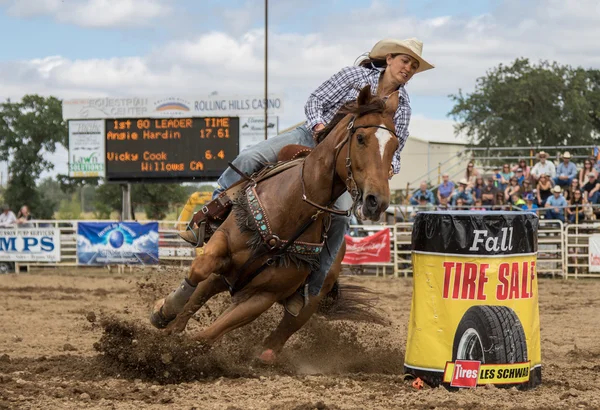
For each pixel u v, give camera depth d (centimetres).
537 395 721
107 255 2502
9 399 682
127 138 2997
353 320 988
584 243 2227
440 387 734
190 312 814
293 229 739
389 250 2319
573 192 2392
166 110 3089
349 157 689
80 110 3222
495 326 725
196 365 791
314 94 862
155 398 695
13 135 5884
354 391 732
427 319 746
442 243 734
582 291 1908
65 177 5956
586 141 5697
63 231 2742
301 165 747
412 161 5594
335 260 891
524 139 5691
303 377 825
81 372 810
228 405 670
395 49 848
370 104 689
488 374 729
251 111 3038
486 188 2561
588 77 6194
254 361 889
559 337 1212
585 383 802
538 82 5759
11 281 2238
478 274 725
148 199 5494
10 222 2695
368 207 661
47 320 1388
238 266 754
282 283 756
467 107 5931
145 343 779
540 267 2267
